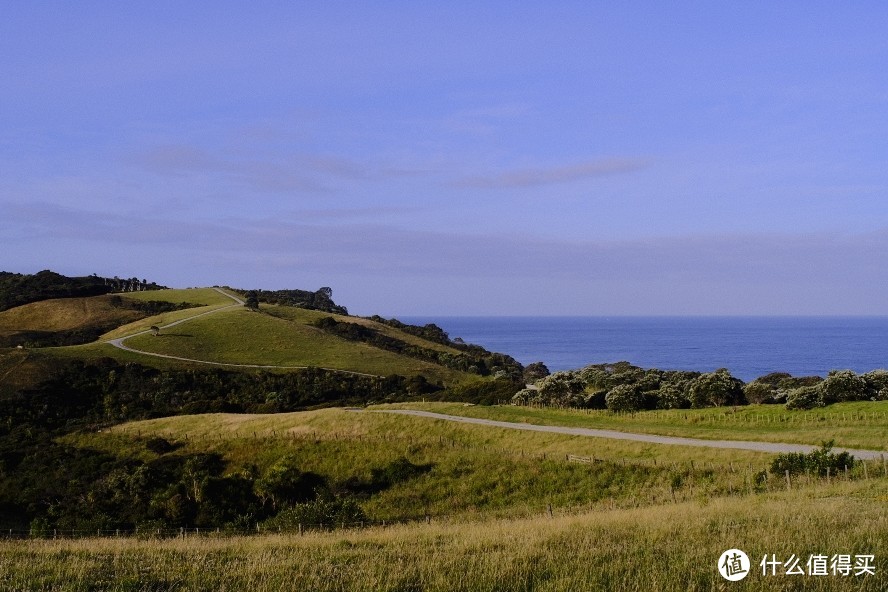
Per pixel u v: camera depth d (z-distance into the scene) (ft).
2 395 231.91
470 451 148.36
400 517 116.06
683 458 120.57
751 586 35.53
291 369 317.01
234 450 170.60
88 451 178.70
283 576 42.63
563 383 224.53
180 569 46.98
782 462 97.14
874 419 144.15
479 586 38.11
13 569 46.01
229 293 576.20
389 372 344.49
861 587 34.78
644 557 42.75
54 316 422.41
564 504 110.32
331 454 160.04
